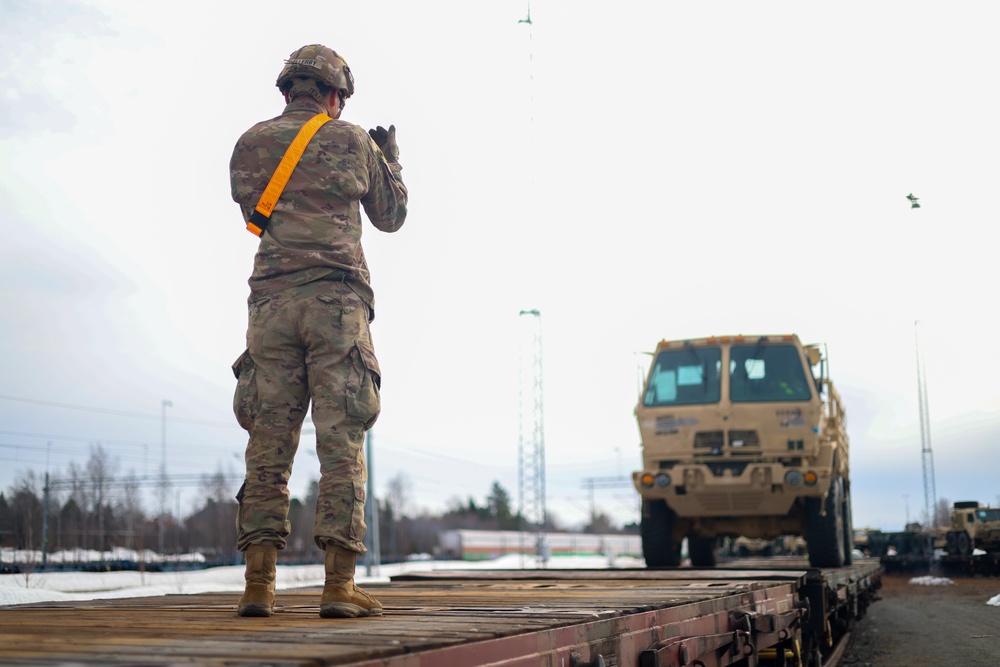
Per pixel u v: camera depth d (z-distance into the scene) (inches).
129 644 132.3
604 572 420.8
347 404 196.1
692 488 626.8
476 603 225.6
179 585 1507.1
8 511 2962.6
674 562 669.9
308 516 4008.4
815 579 402.6
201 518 4256.9
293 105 213.0
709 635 238.7
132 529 3181.6
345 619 182.1
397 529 5816.9
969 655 550.3
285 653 117.0
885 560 1745.8
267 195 201.8
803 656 376.8
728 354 654.5
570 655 165.5
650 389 665.6
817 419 627.8
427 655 127.8
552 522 5925.2
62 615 198.8
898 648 586.2
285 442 201.0
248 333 203.6
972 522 1652.3
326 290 199.3
